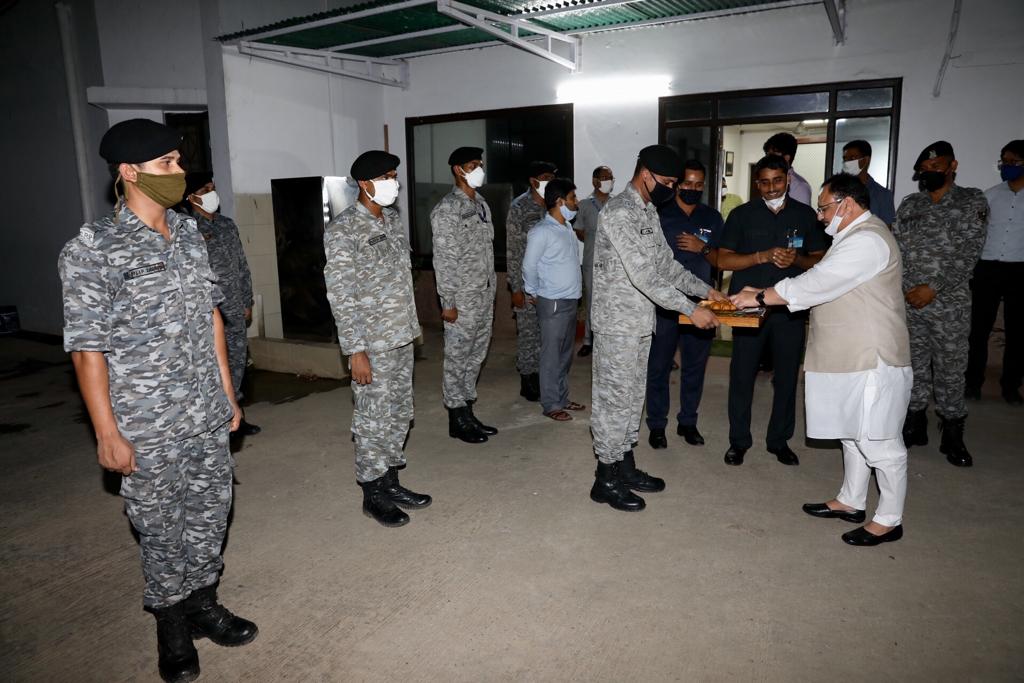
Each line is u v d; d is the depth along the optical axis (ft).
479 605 9.07
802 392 18.86
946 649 7.99
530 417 17.06
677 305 10.93
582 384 19.89
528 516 11.62
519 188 27.37
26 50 27.14
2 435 16.84
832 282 10.03
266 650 8.29
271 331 24.71
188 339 7.50
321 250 21.72
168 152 7.04
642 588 9.37
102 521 12.01
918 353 13.96
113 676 7.95
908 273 13.61
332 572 9.99
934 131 19.85
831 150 21.36
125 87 24.68
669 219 14.05
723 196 30.35
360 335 10.84
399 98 28.94
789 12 21.04
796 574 9.65
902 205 14.07
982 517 11.25
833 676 7.59
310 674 7.84
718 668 7.75
